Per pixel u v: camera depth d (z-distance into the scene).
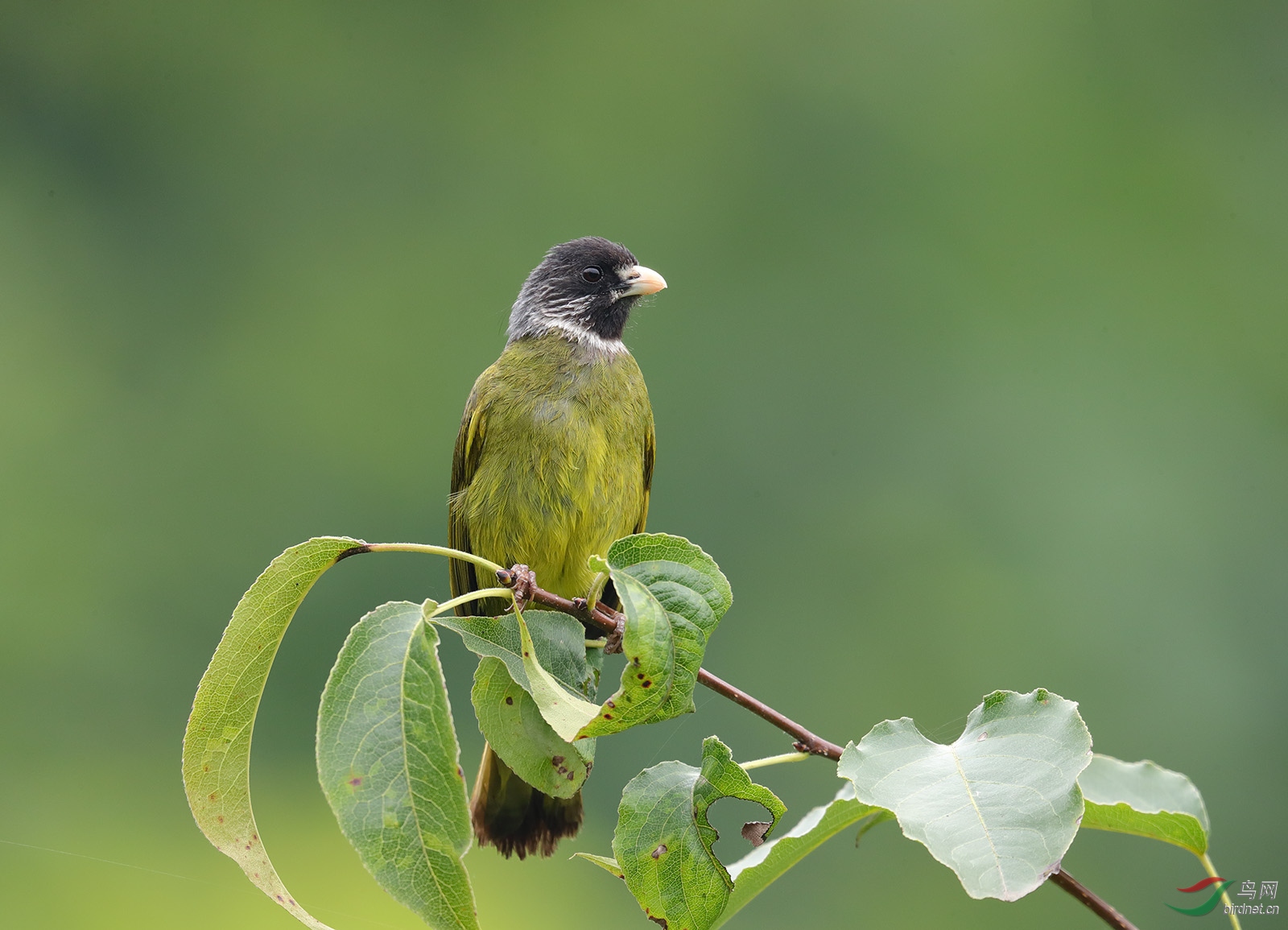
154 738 12.95
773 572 13.94
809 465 14.68
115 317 15.59
